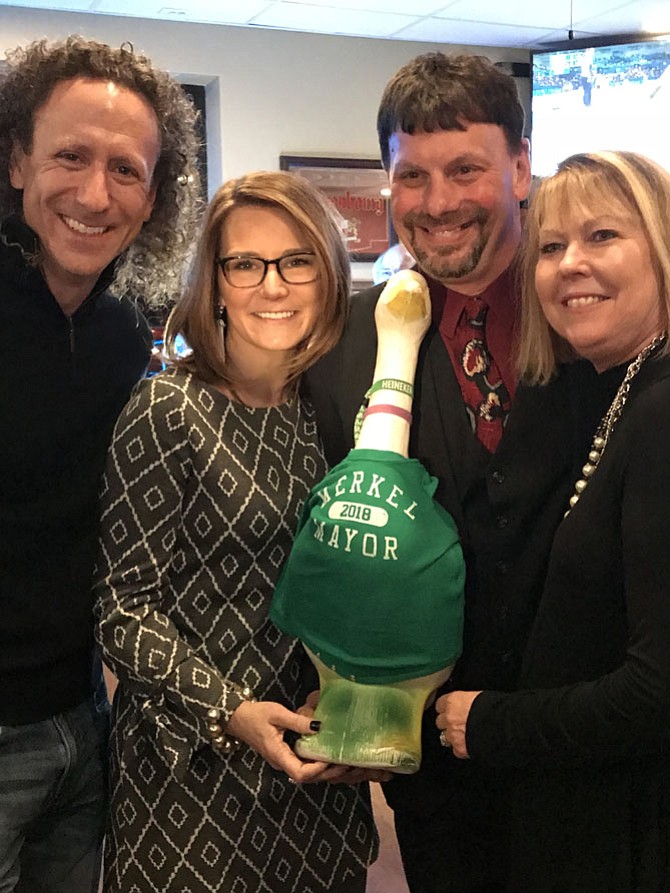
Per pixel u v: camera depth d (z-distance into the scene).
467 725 1.07
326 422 1.27
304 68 4.43
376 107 4.60
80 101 1.19
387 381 1.18
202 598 1.18
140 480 1.15
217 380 1.22
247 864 1.18
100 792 1.41
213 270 1.21
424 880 1.31
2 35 3.87
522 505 1.17
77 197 1.19
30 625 1.24
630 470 0.97
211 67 4.25
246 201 1.19
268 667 1.20
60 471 1.26
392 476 1.10
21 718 1.25
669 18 4.30
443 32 4.47
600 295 1.01
